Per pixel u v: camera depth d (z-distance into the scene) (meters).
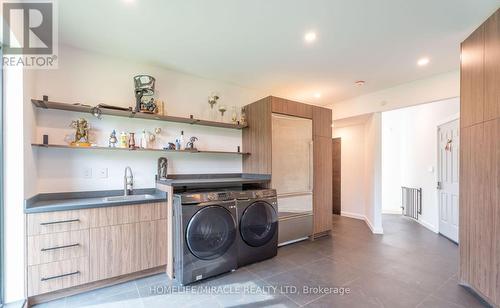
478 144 2.09
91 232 2.18
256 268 2.71
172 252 2.48
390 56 2.86
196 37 2.43
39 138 2.39
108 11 1.99
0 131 1.86
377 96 4.19
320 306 1.97
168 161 3.20
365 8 1.97
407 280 2.41
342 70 3.29
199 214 2.44
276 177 3.35
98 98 2.73
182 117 3.11
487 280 1.96
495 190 1.89
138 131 2.98
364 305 1.99
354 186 5.43
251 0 1.87
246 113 3.77
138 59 2.91
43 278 1.97
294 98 4.59
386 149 6.16
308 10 2.00
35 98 2.33
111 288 2.26
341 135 5.72
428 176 4.66
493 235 1.90
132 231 2.39
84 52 2.66
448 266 2.75
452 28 2.25
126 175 2.78
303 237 3.65
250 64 3.08
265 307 1.97
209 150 3.56
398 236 3.98
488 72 1.97
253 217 2.86
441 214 4.14
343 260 2.93
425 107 4.84
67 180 2.54
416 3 1.90
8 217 1.88
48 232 2.00
